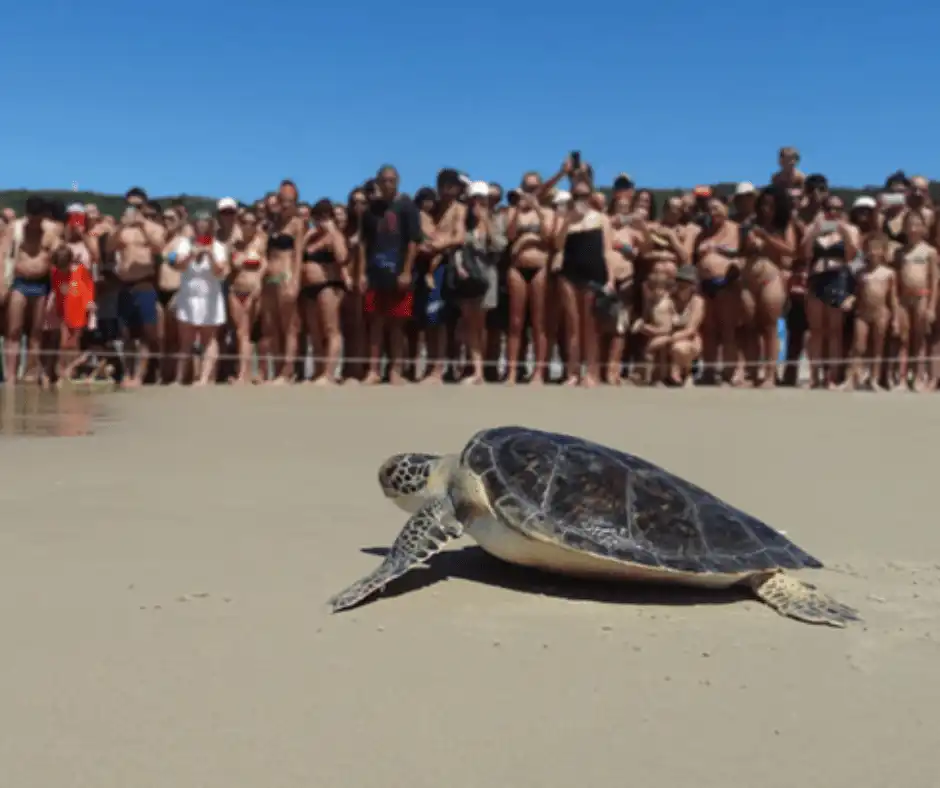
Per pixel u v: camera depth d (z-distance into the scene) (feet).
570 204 30.78
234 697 5.48
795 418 20.92
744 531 7.92
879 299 30.55
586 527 7.68
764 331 31.17
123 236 30.53
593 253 29.76
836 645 6.57
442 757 4.75
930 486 12.75
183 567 8.25
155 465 13.61
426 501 8.25
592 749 4.87
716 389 29.58
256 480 12.50
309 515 10.44
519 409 22.13
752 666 6.14
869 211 31.94
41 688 5.54
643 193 32.55
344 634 6.65
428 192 31.19
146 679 5.71
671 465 14.33
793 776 4.61
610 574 7.80
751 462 14.70
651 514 7.80
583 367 30.55
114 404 23.07
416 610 7.29
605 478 7.98
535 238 30.01
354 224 30.30
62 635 6.46
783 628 6.97
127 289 30.89
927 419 21.01
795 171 33.94
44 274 30.07
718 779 4.56
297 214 30.27
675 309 31.45
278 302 30.04
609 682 5.82
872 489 12.52
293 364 30.71
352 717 5.23
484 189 29.71
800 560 7.88
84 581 7.75
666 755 4.81
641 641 6.63
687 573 7.52
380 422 19.29
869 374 31.04
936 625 7.04
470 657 6.23
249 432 17.52
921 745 4.97
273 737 4.95
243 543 9.14
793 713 5.38
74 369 32.81
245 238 30.50
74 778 4.47
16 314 29.94
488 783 4.49
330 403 23.47
